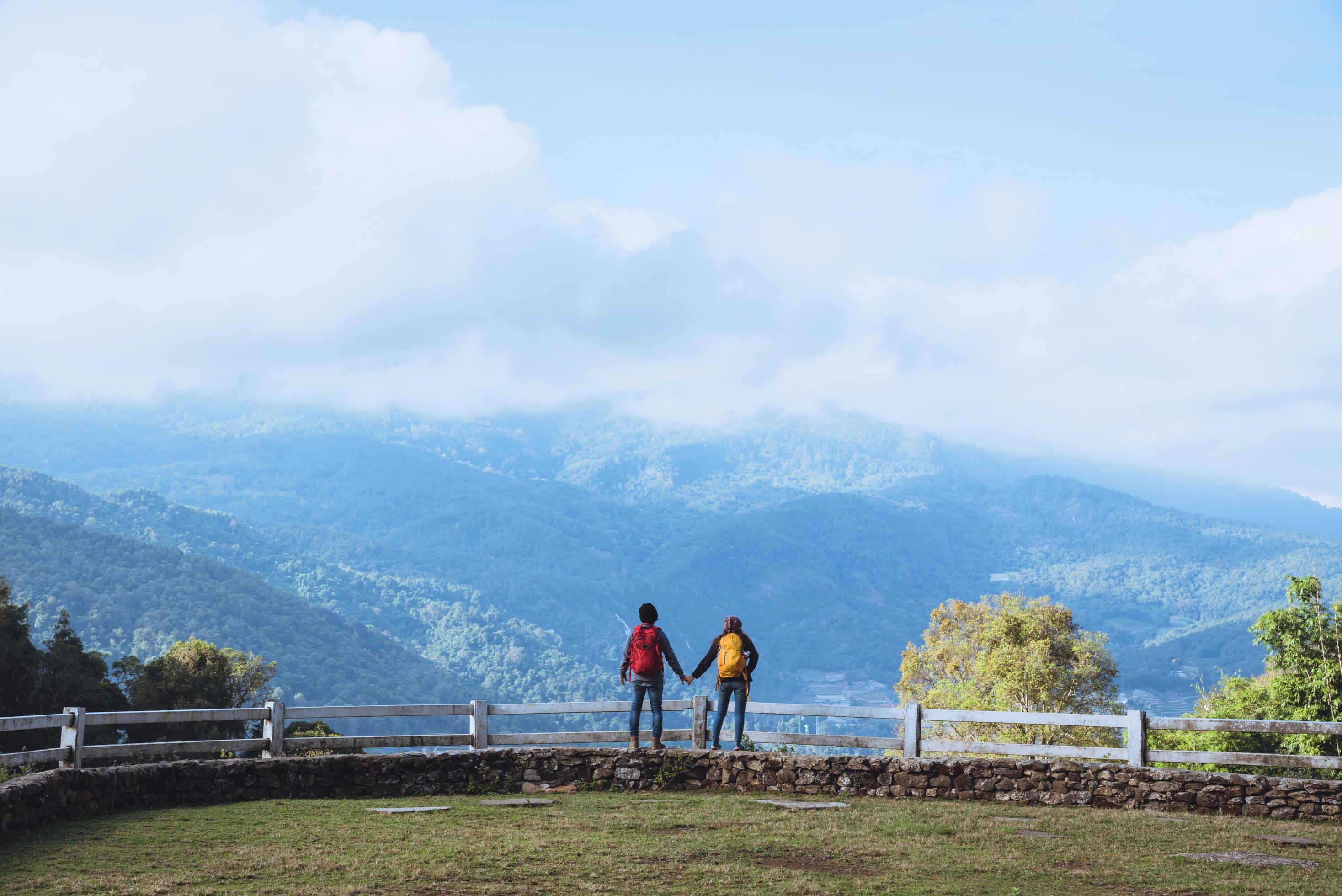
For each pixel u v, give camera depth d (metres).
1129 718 13.54
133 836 10.39
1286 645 30.16
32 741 50.03
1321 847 10.43
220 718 13.83
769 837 10.52
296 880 8.35
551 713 15.65
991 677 56.78
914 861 9.44
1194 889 8.44
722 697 15.22
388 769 14.05
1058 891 8.36
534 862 9.14
